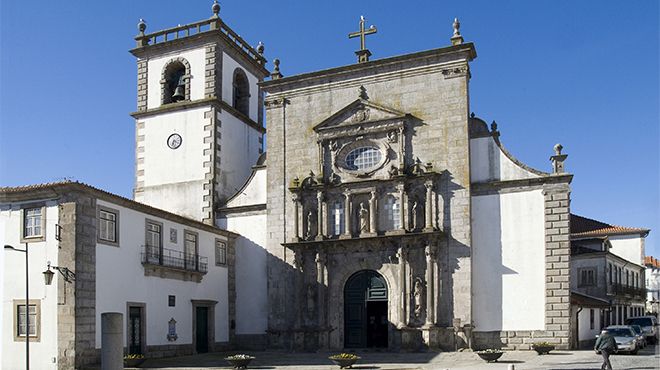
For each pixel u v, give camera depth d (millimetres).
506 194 37031
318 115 41688
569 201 35750
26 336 27562
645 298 64688
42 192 30141
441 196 37719
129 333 32500
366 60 41438
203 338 39000
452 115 38219
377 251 38750
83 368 28672
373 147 39938
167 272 35688
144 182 45812
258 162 44344
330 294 39531
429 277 36844
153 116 46500
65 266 29438
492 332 36156
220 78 45781
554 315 35188
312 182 40906
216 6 46250
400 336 37344
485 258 36938
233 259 42438
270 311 40781
